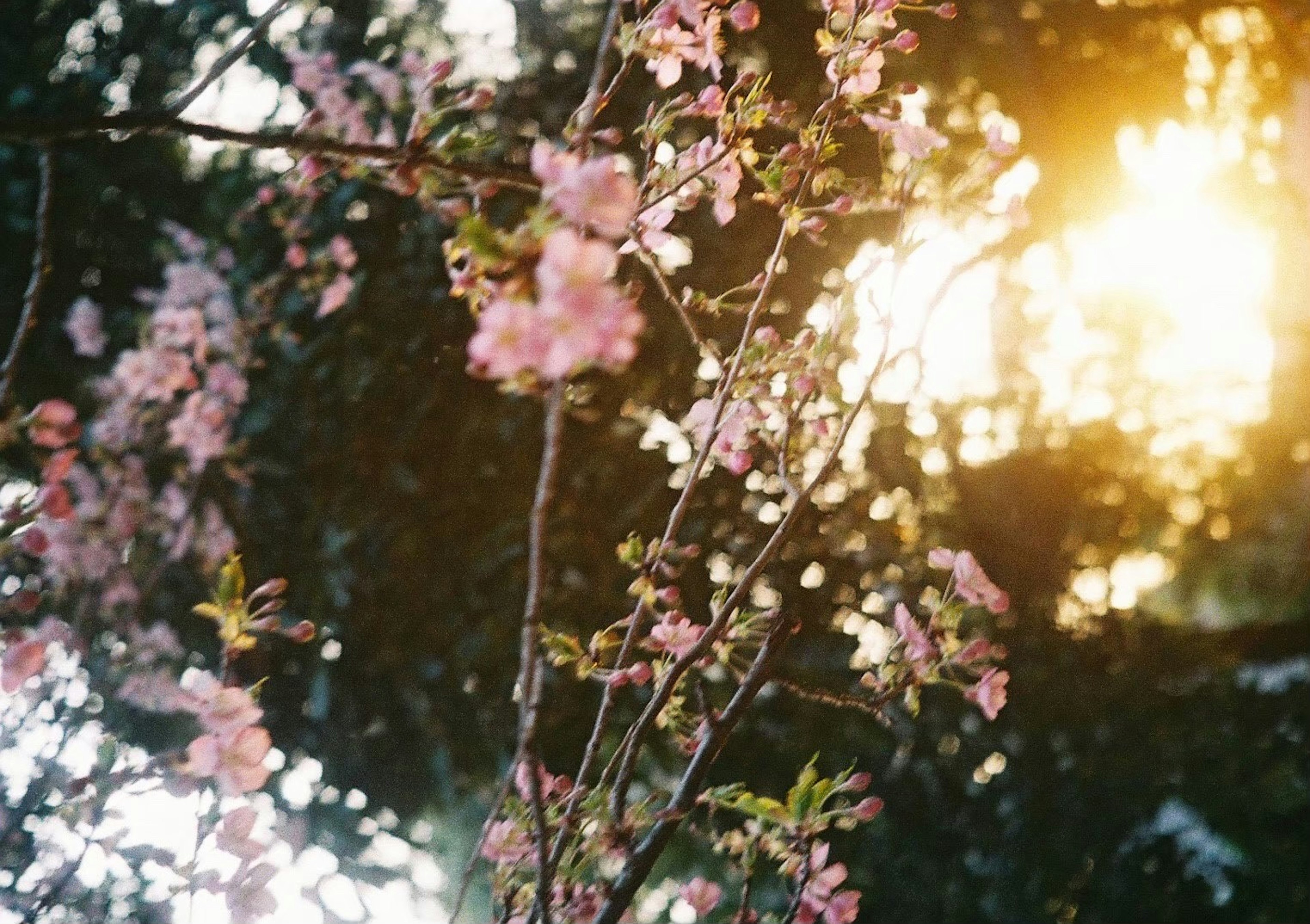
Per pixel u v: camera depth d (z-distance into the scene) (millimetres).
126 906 2129
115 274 2926
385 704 2742
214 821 1504
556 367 816
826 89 2719
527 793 1294
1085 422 3760
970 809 3088
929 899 2998
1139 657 3600
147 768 1366
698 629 1405
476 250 897
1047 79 3615
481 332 844
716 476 2756
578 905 1341
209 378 2723
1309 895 3184
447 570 2719
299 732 2762
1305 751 3381
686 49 1466
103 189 2883
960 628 3225
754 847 1355
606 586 2693
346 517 2732
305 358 2762
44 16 2906
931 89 3281
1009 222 1478
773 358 1427
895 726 2938
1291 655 4727
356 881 2689
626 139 2725
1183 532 4844
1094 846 3156
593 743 1367
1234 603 5527
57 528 2199
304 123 1453
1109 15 3779
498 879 1351
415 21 2855
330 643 2752
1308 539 5531
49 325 2854
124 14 2914
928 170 1435
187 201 2955
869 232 2740
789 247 2717
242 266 2836
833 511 2885
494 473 2727
